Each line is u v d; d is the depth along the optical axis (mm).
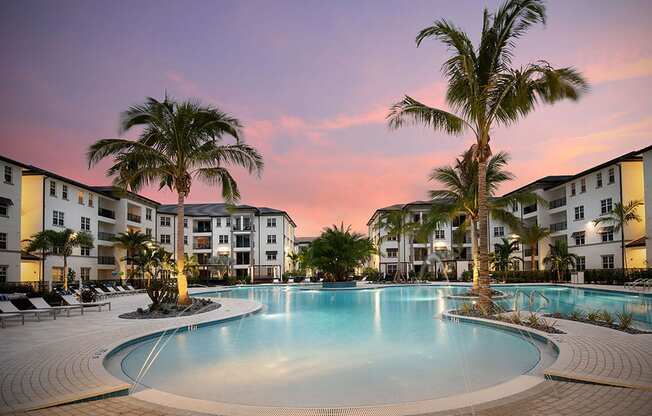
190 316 14148
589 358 6977
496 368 7203
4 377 6352
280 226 63406
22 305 16297
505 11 14086
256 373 7023
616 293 24922
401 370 7121
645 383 5578
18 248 29484
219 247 61562
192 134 18500
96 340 9516
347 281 35562
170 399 5516
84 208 38781
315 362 7773
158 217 59000
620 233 34656
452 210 24781
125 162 18078
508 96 14484
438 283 38375
